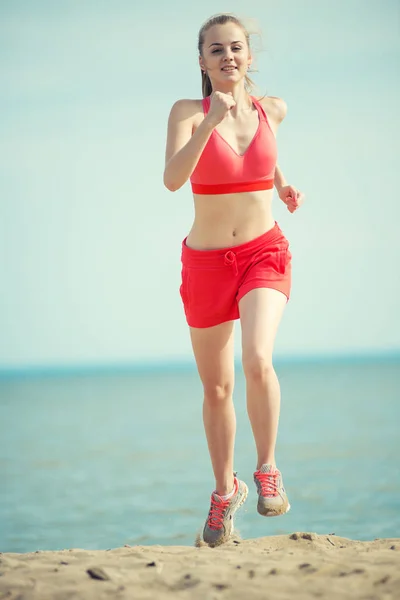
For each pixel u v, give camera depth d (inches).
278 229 403.9
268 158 398.0
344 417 3750.0
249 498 1476.4
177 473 2098.9
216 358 408.2
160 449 2763.3
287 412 4222.4
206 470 2139.5
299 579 309.1
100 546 1175.6
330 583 303.3
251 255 393.1
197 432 3444.9
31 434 3666.3
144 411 5349.4
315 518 1316.4
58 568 328.5
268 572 316.5
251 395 376.5
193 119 395.9
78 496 1759.4
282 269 394.0
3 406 6609.3
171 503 1583.4
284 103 421.1
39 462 2522.1
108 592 303.0
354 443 2623.0
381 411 4089.6
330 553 347.3
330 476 1889.8
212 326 403.9
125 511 1509.6
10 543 1243.8
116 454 2664.9
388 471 1945.1
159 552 373.7
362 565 319.9
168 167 376.8
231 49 394.9
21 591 305.7
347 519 1302.9
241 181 393.4
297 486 1743.4
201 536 426.0
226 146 390.6
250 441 2669.8
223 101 360.5
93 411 5546.3
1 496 1812.3
